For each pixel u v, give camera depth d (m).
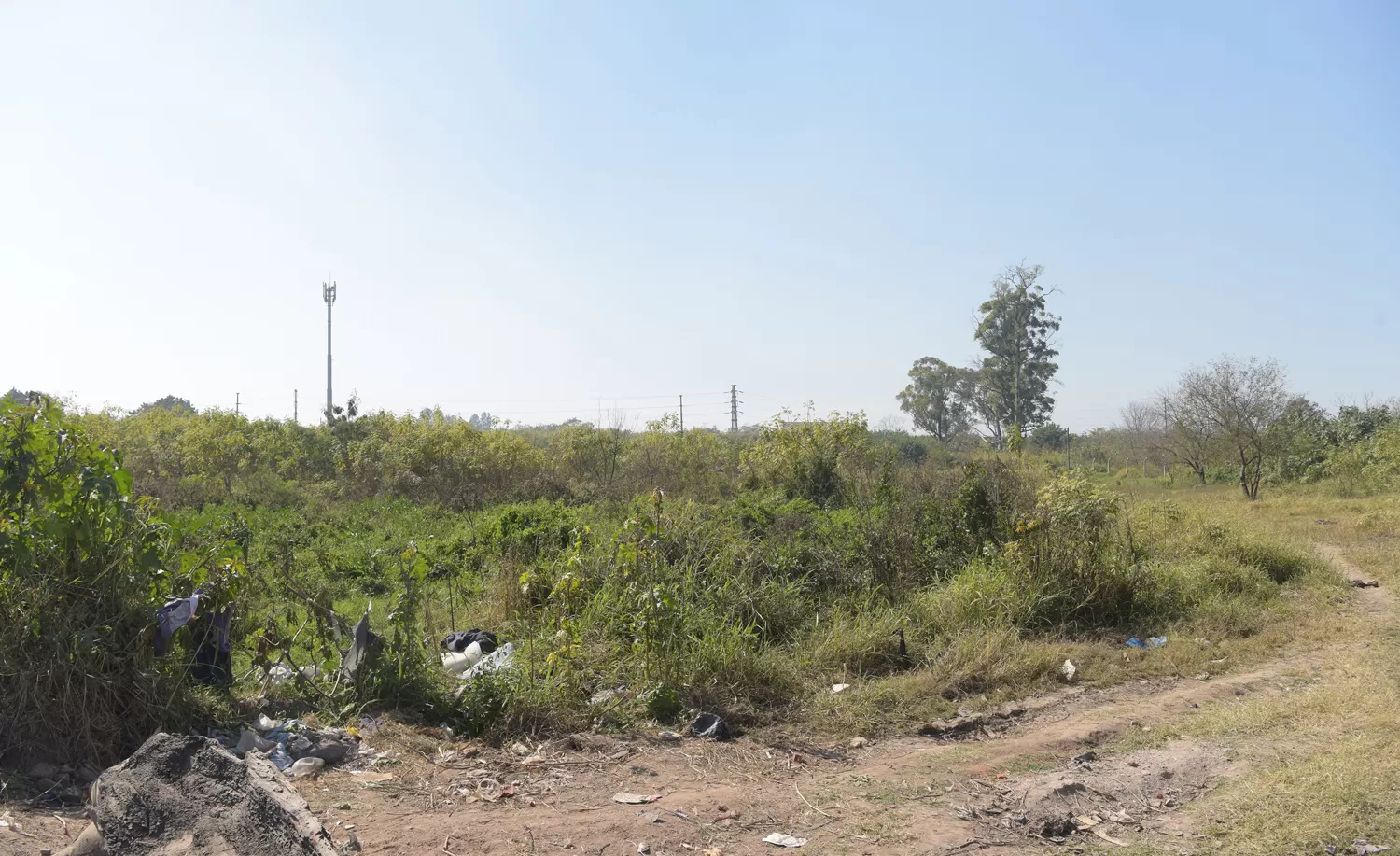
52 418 5.29
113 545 5.18
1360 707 6.28
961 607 8.98
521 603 8.79
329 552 11.46
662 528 9.39
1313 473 30.06
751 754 5.76
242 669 6.48
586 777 5.17
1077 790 5.04
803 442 19.17
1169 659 8.18
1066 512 10.21
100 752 4.67
